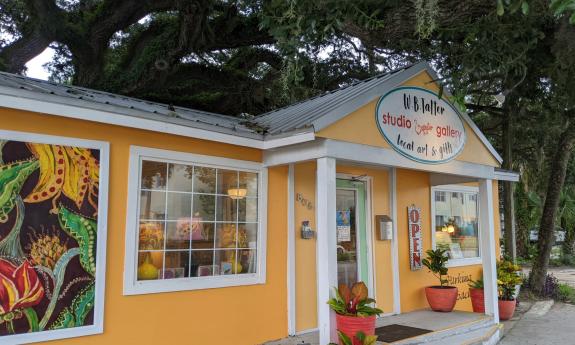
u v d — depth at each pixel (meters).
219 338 5.68
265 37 12.98
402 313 7.82
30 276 4.33
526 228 20.45
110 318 4.81
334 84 14.19
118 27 12.31
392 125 6.33
